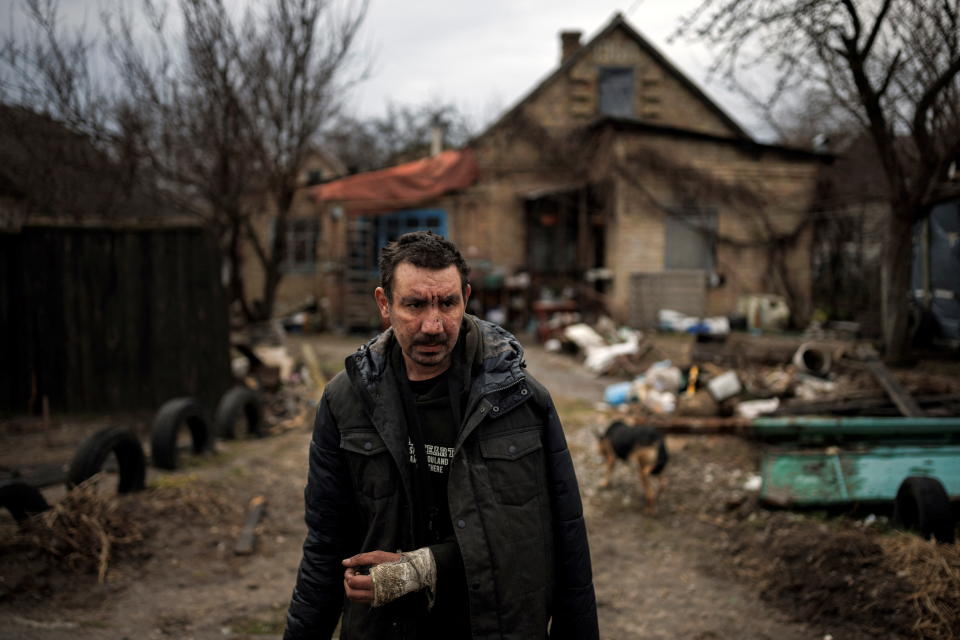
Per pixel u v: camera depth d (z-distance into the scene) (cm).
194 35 813
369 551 161
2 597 328
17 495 384
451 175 1518
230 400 654
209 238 741
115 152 847
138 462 466
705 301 1373
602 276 1430
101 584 356
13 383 770
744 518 443
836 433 550
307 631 170
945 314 990
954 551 338
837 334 1134
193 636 313
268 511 470
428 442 164
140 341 759
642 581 384
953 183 813
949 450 457
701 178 1345
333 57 906
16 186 782
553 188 1580
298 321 1681
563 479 169
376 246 1697
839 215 1352
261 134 891
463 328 170
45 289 763
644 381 816
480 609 154
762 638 319
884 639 304
